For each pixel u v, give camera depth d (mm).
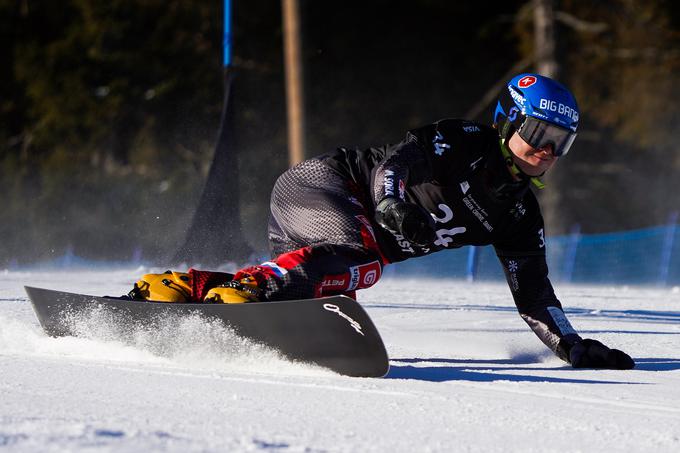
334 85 88938
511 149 11641
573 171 87562
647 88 85750
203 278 11789
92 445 6051
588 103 86938
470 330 16859
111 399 8141
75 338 11742
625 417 8414
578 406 8922
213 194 24438
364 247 11844
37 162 87500
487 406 8625
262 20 85625
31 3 89312
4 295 20312
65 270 44500
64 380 9109
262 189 79375
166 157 84438
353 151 12766
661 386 10500
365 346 9891
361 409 8195
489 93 85375
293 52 61312
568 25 81688
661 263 70250
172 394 8531
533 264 13008
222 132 25031
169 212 80250
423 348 14297
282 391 8945
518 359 13227
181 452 6051
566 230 76000
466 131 11695
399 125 90438
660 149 87875
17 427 6594
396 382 9867
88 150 85938
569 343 12695
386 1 91812
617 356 12211
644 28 83750
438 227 12094
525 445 7098
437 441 7066
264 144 83000
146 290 11891
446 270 59781
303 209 12320
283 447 6465
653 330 17859
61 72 85688
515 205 12352
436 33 93500
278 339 10336
